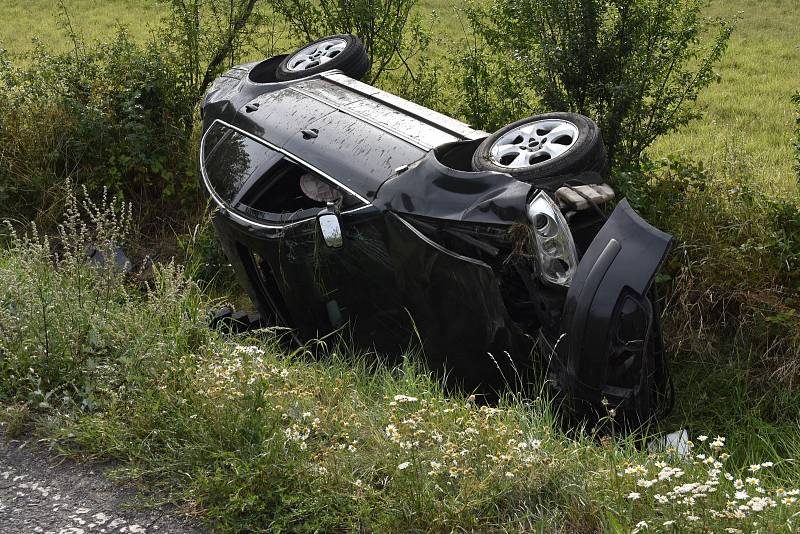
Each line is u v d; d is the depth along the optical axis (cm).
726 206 690
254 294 653
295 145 602
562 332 468
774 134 1092
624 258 463
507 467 382
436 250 495
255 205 630
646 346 459
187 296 579
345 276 548
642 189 702
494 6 834
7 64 935
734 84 1471
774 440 540
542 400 475
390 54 960
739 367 604
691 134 1112
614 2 756
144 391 459
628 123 775
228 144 661
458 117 885
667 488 370
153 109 893
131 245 835
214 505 387
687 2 776
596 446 441
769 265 636
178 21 955
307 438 429
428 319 511
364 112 613
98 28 1970
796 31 1872
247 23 959
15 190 856
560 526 363
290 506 379
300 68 736
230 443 415
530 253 483
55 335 497
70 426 445
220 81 755
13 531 381
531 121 561
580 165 519
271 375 461
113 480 416
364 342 559
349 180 550
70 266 559
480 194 500
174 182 889
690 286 640
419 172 525
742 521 336
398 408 449
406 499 368
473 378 506
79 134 872
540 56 784
